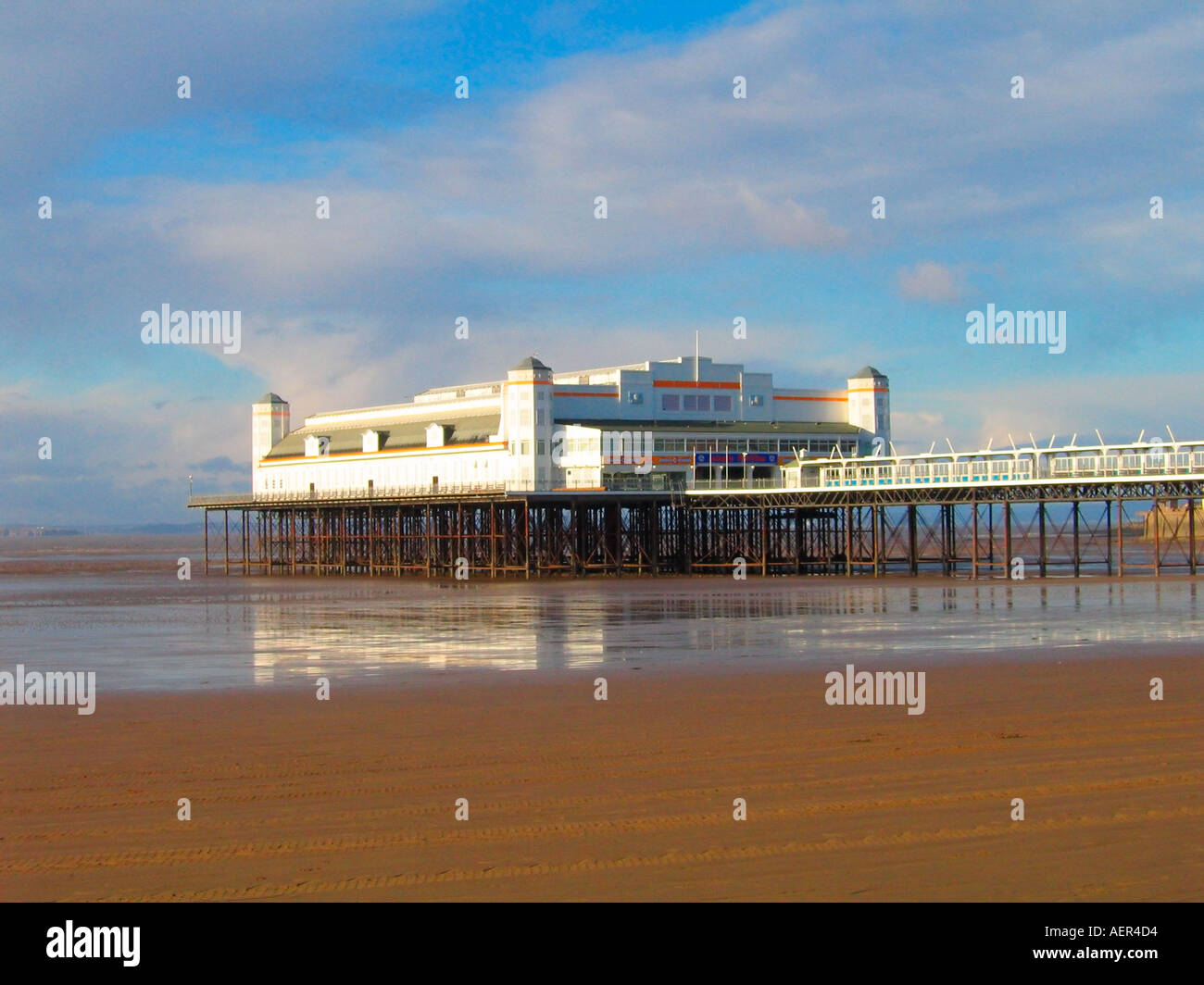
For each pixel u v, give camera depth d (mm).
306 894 16891
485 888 16969
